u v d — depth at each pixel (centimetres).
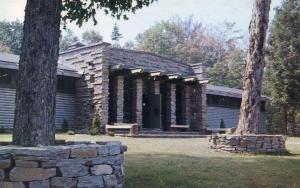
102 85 2256
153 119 2536
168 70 2728
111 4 852
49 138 643
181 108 2823
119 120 2342
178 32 7944
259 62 1341
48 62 651
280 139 1349
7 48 5862
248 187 757
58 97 2358
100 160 592
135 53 2516
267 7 1349
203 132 2688
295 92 3494
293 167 994
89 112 2325
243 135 1290
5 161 504
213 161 1015
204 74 2828
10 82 2138
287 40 3566
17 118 635
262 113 3647
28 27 652
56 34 668
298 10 3606
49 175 532
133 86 2469
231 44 7675
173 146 1390
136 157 1019
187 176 800
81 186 565
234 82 6200
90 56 2347
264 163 1034
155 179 754
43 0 656
